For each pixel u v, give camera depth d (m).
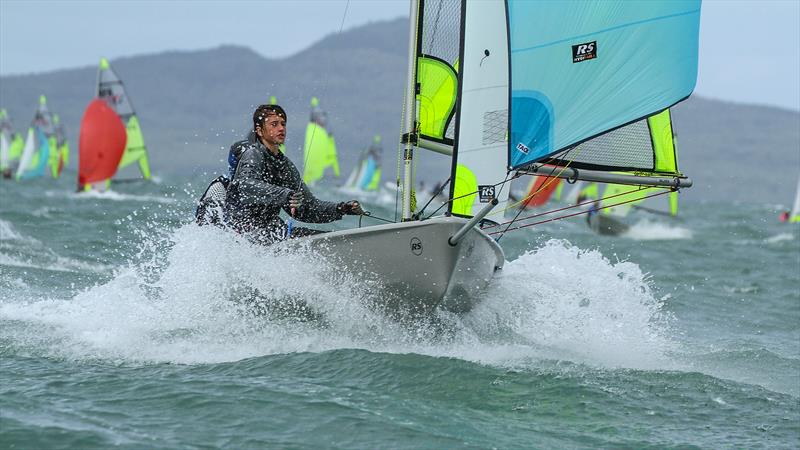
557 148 22.97
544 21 22.77
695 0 22.81
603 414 20.14
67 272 37.06
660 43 22.89
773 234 104.38
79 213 65.25
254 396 19.52
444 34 25.22
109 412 18.27
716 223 143.50
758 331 35.03
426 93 25.12
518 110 23.00
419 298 23.84
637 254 66.81
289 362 22.41
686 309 39.75
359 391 20.39
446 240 22.83
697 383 23.28
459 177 23.77
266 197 24.06
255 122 25.34
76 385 20.05
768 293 46.97
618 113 22.98
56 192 130.62
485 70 23.81
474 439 17.89
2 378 20.39
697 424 20.11
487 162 23.86
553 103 22.92
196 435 17.19
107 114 114.69
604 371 23.58
